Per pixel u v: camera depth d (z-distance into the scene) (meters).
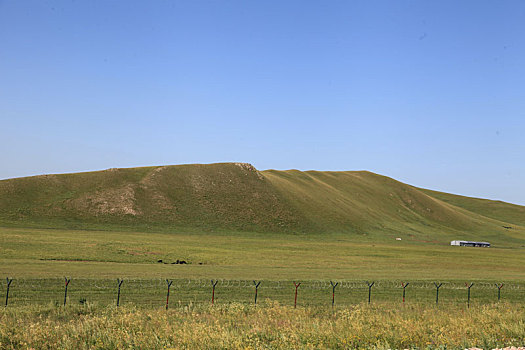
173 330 14.08
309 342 12.61
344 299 28.55
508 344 12.30
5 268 37.81
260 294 29.70
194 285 32.66
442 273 49.50
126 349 12.18
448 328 14.76
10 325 14.70
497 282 39.94
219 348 11.77
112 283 31.70
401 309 21.62
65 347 12.30
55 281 31.38
